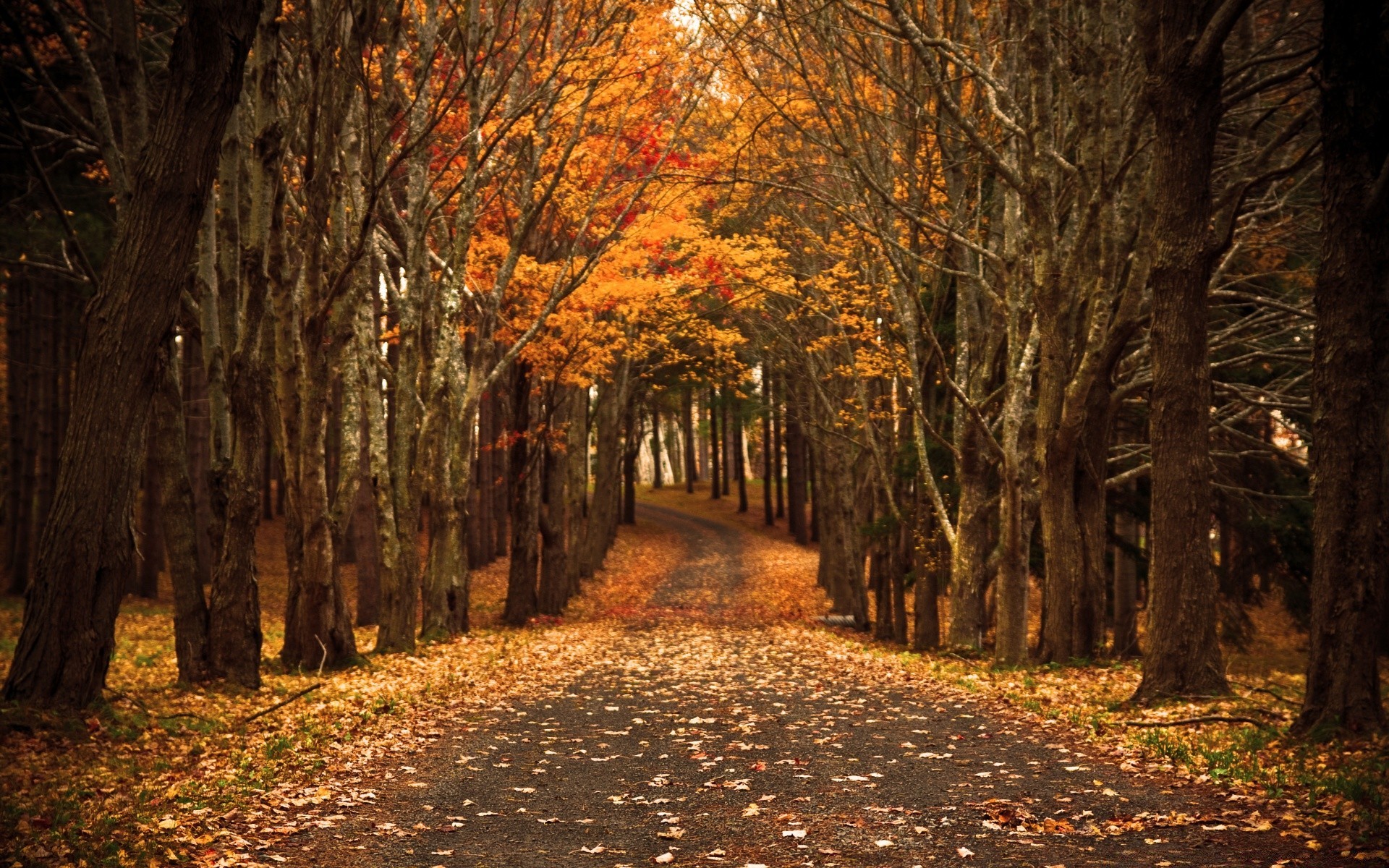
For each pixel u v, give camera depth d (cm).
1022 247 1512
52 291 2038
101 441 904
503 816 619
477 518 3706
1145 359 1619
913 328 1738
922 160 1678
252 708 1046
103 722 874
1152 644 1001
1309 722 782
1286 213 1612
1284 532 2041
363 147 1644
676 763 782
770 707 1088
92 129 1110
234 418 1207
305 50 1270
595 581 3578
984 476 1745
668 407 4662
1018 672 1341
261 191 1216
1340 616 776
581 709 1102
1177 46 921
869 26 1535
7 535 2892
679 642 2042
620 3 1578
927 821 582
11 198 1850
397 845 553
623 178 2039
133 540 943
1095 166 1281
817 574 3697
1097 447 1459
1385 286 779
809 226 2094
